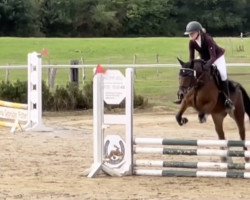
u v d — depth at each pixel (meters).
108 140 12.08
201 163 11.68
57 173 12.09
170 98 27.42
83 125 20.25
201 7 87.88
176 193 10.17
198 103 12.03
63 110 24.05
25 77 36.38
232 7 87.06
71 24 85.88
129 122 11.91
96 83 11.83
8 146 15.66
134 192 10.25
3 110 19.52
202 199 9.67
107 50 53.31
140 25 87.25
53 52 52.19
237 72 35.00
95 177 11.70
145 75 36.22
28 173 12.05
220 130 12.72
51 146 15.73
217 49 12.23
